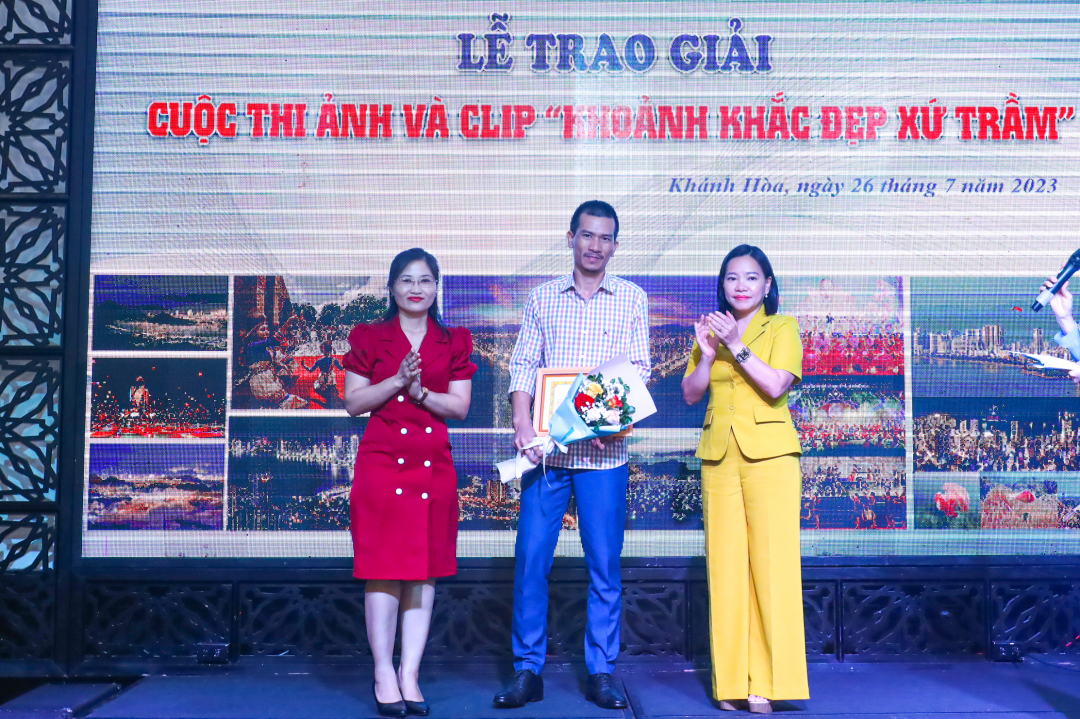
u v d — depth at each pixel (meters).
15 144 3.62
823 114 3.62
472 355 3.60
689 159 3.61
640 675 3.45
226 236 3.60
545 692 3.22
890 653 3.54
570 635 3.54
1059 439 3.60
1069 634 3.59
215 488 3.56
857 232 3.61
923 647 3.56
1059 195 3.63
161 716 3.00
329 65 3.62
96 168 3.60
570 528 3.57
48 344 3.58
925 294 3.61
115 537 3.54
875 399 3.60
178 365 3.57
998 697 3.12
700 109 3.62
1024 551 3.58
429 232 3.61
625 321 3.24
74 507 3.53
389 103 3.62
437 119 3.62
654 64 3.63
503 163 3.62
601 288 3.25
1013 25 3.63
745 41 3.62
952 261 3.61
